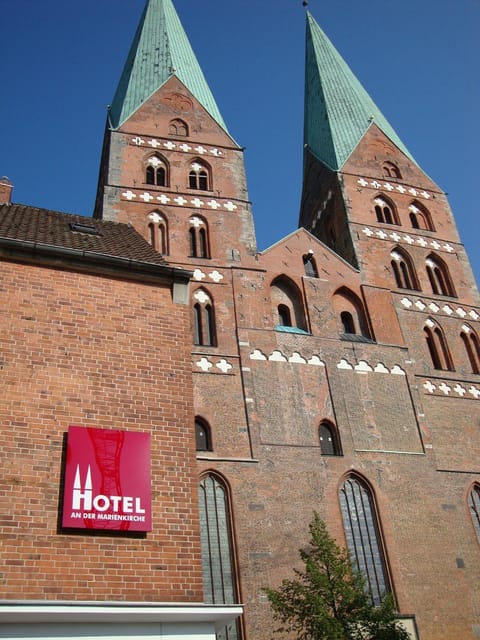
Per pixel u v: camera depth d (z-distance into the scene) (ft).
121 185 140.05
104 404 58.80
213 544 97.96
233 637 90.84
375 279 140.77
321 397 117.91
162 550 53.42
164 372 63.05
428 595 102.73
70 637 46.11
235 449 106.63
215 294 125.70
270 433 110.22
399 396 124.06
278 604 85.10
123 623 47.93
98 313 63.87
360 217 152.76
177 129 158.20
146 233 133.80
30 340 59.57
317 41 208.64
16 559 48.91
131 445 56.95
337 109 182.60
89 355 60.95
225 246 134.62
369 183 161.07
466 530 111.86
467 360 136.98
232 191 146.61
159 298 67.77
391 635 84.28
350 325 133.80
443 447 120.57
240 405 111.86
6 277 62.28
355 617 84.28
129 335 63.82
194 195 142.92
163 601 51.21
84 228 88.63
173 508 55.83
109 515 52.90
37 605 44.86
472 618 102.63
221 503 101.91
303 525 102.47
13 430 54.29
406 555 105.60
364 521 107.86
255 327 122.83
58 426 55.93
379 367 126.52
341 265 139.95
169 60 176.24
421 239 153.89
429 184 167.94
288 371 119.03
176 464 58.29
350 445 113.91
